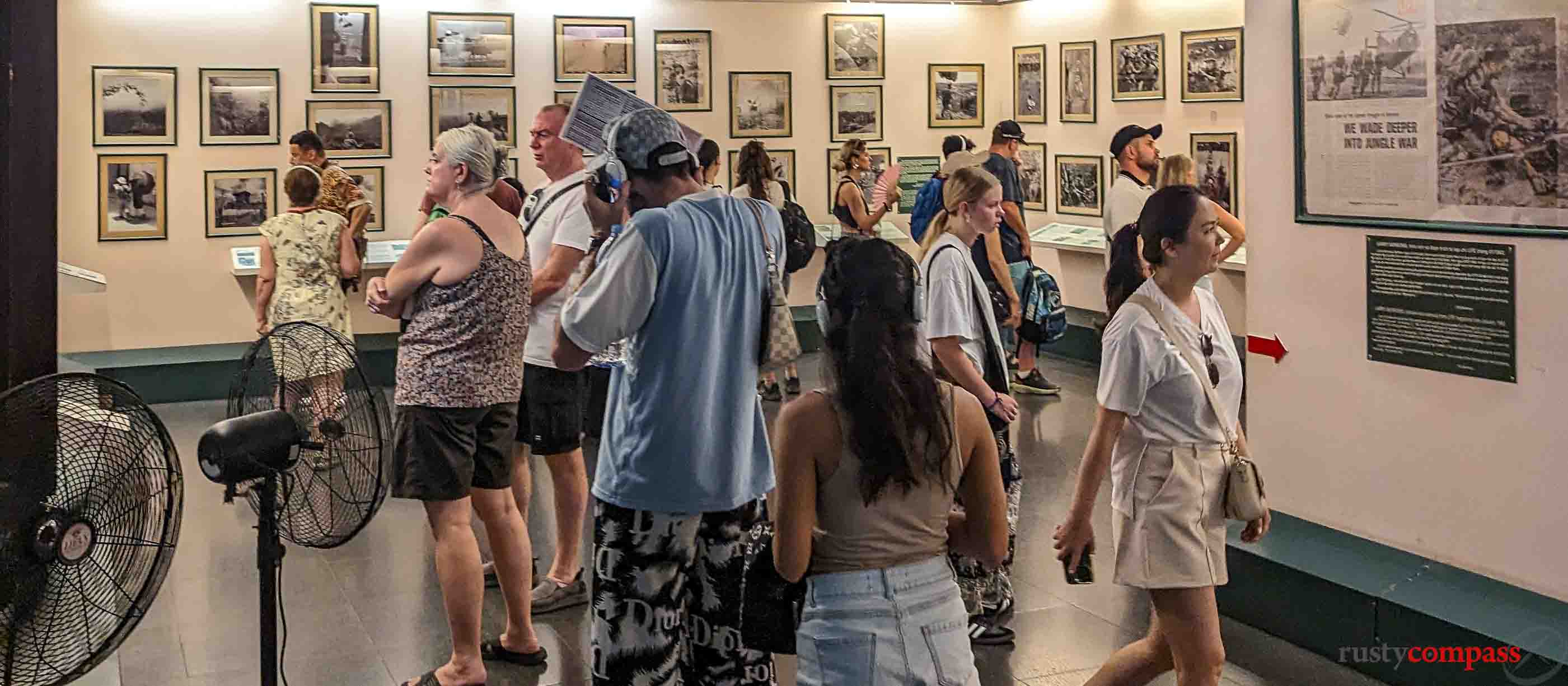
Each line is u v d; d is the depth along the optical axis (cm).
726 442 357
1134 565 356
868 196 1237
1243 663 470
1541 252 431
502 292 436
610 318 342
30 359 313
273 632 325
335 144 1071
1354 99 484
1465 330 457
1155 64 1066
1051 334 675
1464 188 452
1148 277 422
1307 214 509
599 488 364
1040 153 1220
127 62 1014
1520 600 441
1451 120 453
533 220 522
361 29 1068
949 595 282
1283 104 515
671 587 362
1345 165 491
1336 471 511
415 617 538
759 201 377
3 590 253
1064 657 486
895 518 277
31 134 309
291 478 340
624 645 363
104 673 412
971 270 463
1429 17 456
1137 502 356
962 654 281
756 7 1185
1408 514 485
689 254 345
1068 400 959
